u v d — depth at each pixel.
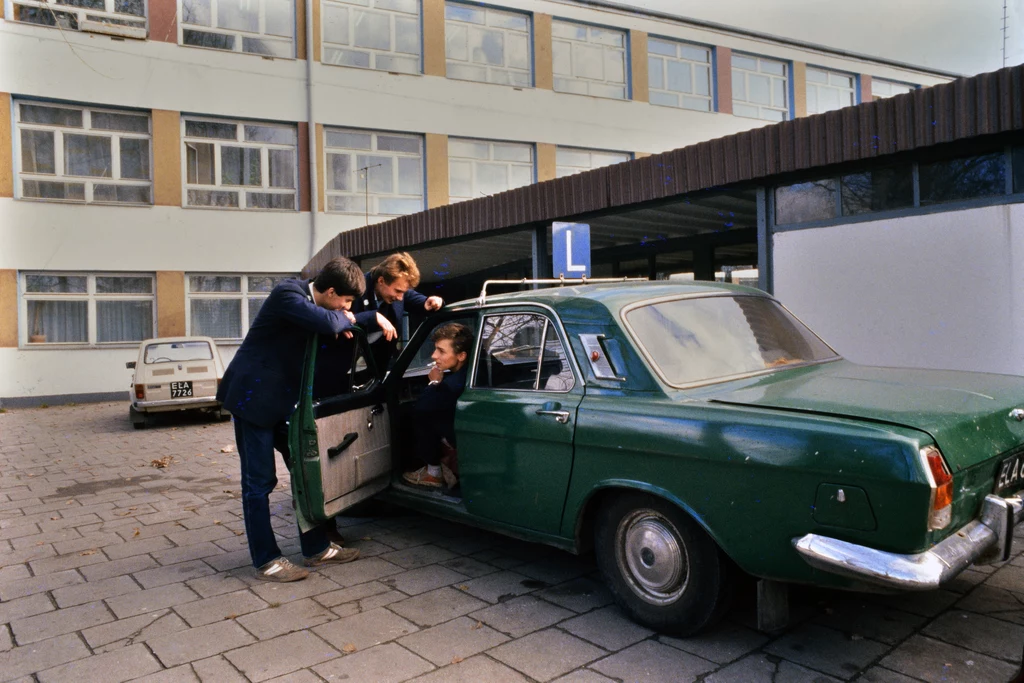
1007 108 5.52
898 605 3.53
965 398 3.01
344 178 19.75
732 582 3.13
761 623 2.99
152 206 17.83
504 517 3.94
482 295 4.42
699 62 24.16
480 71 21.23
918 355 6.38
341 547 4.62
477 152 21.30
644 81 23.19
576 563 4.39
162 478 7.65
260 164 19.03
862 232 6.73
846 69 26.34
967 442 2.72
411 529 5.24
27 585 4.32
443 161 20.62
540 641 3.29
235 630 3.54
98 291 17.53
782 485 2.78
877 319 6.63
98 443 10.47
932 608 3.48
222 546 5.03
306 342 4.23
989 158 5.90
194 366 12.18
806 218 7.20
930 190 6.26
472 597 3.87
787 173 7.20
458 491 4.55
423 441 4.66
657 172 8.33
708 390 3.33
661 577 3.26
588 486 3.46
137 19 17.83
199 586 4.21
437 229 12.00
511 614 3.62
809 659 3.02
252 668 3.12
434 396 4.55
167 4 17.92
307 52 19.12
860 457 2.58
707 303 3.92
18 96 16.77
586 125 22.38
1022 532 4.51
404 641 3.34
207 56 18.28
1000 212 5.82
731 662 3.02
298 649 3.30
